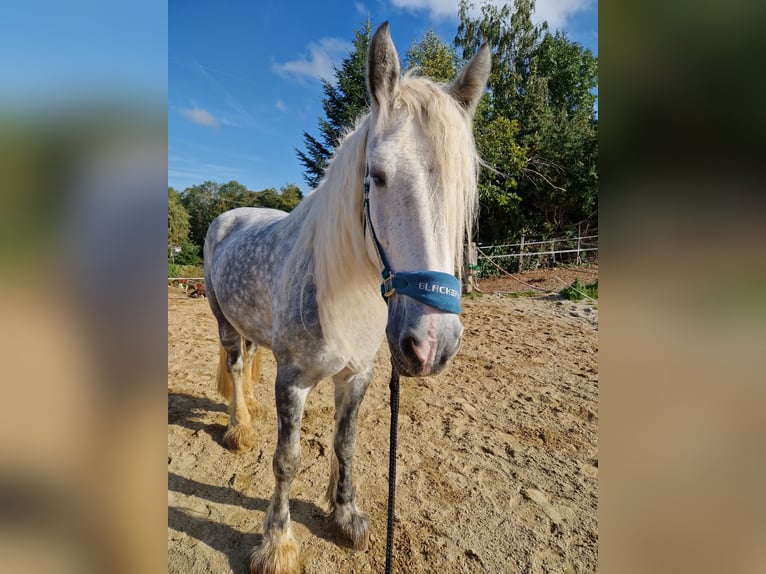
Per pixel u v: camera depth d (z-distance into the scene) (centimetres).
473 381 402
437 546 198
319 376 179
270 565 175
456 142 124
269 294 204
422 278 115
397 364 122
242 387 286
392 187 122
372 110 134
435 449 279
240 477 243
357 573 183
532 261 1301
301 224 193
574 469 261
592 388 387
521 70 1752
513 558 193
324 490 236
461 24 1731
